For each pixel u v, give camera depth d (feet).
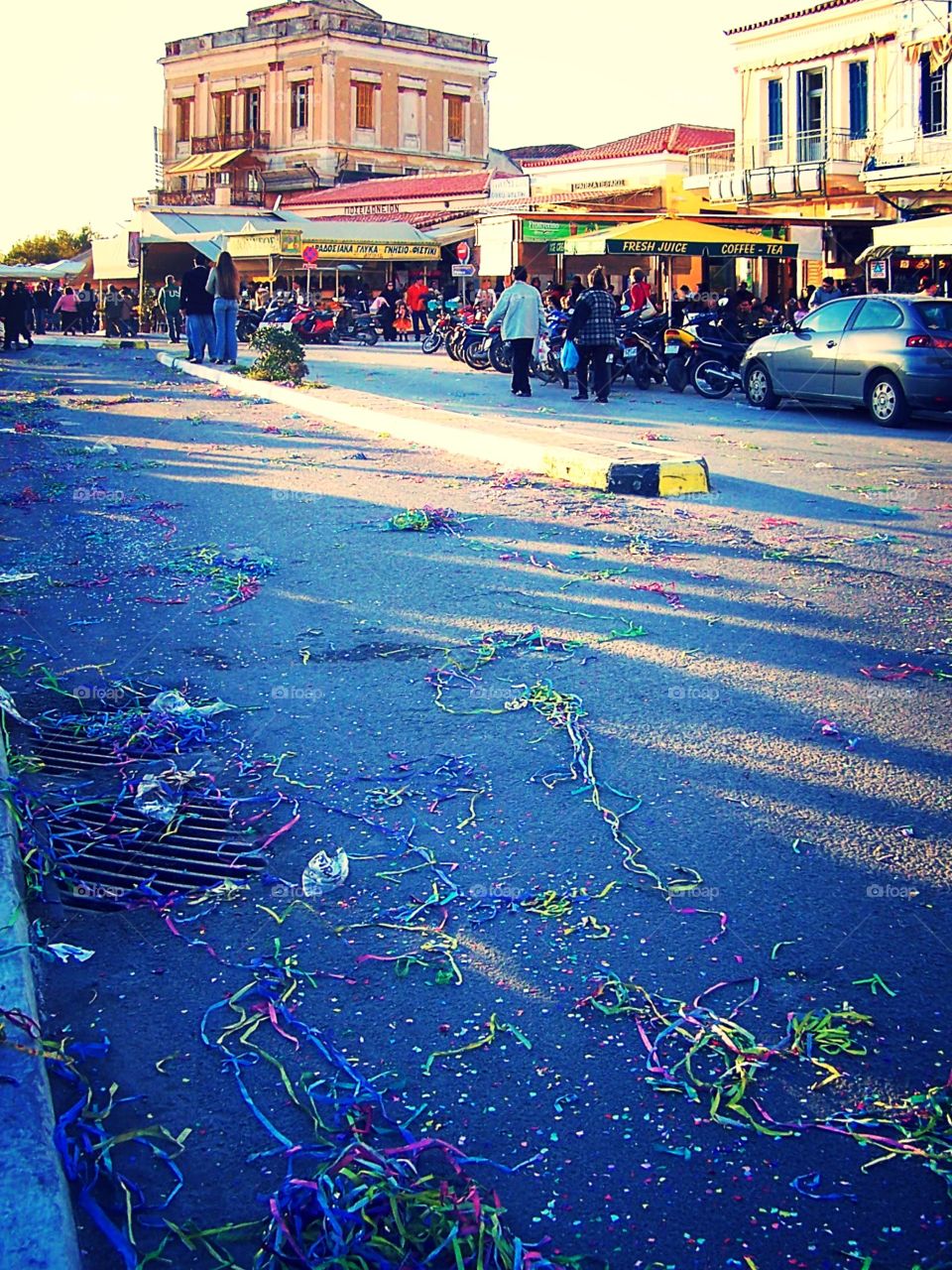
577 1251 8.17
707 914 12.54
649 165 149.18
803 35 125.29
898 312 52.65
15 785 15.16
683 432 49.32
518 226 105.29
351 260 135.64
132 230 151.02
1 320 109.50
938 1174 8.90
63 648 21.54
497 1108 9.62
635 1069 10.11
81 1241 8.30
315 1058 10.31
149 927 12.54
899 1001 11.03
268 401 62.54
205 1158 9.11
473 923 12.44
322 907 12.84
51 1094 9.65
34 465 41.22
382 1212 8.26
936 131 110.93
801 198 120.37
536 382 74.38
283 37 209.05
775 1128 9.39
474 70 224.33
